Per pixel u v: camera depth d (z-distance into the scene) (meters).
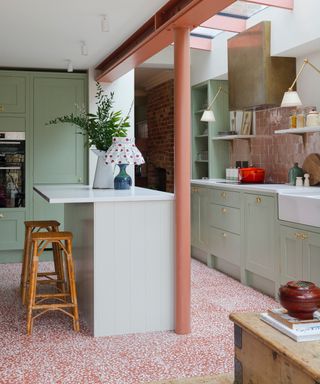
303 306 1.90
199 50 7.03
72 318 3.94
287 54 5.33
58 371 3.06
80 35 4.81
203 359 3.25
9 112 6.45
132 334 3.78
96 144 4.91
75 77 6.60
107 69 5.75
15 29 4.60
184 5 3.59
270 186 5.16
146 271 3.83
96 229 3.72
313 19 4.70
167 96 8.30
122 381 2.92
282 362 1.77
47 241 3.83
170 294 3.88
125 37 4.88
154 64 7.09
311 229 4.08
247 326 1.99
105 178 4.89
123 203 3.77
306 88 5.38
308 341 1.82
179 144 3.78
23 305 4.54
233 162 7.00
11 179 6.48
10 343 3.56
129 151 4.65
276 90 5.42
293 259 4.36
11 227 6.48
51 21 4.34
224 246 5.75
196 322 4.05
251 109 6.02
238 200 5.38
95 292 3.72
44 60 6.01
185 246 3.78
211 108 6.98
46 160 6.57
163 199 3.83
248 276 5.29
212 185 6.03
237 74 5.91
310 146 5.26
